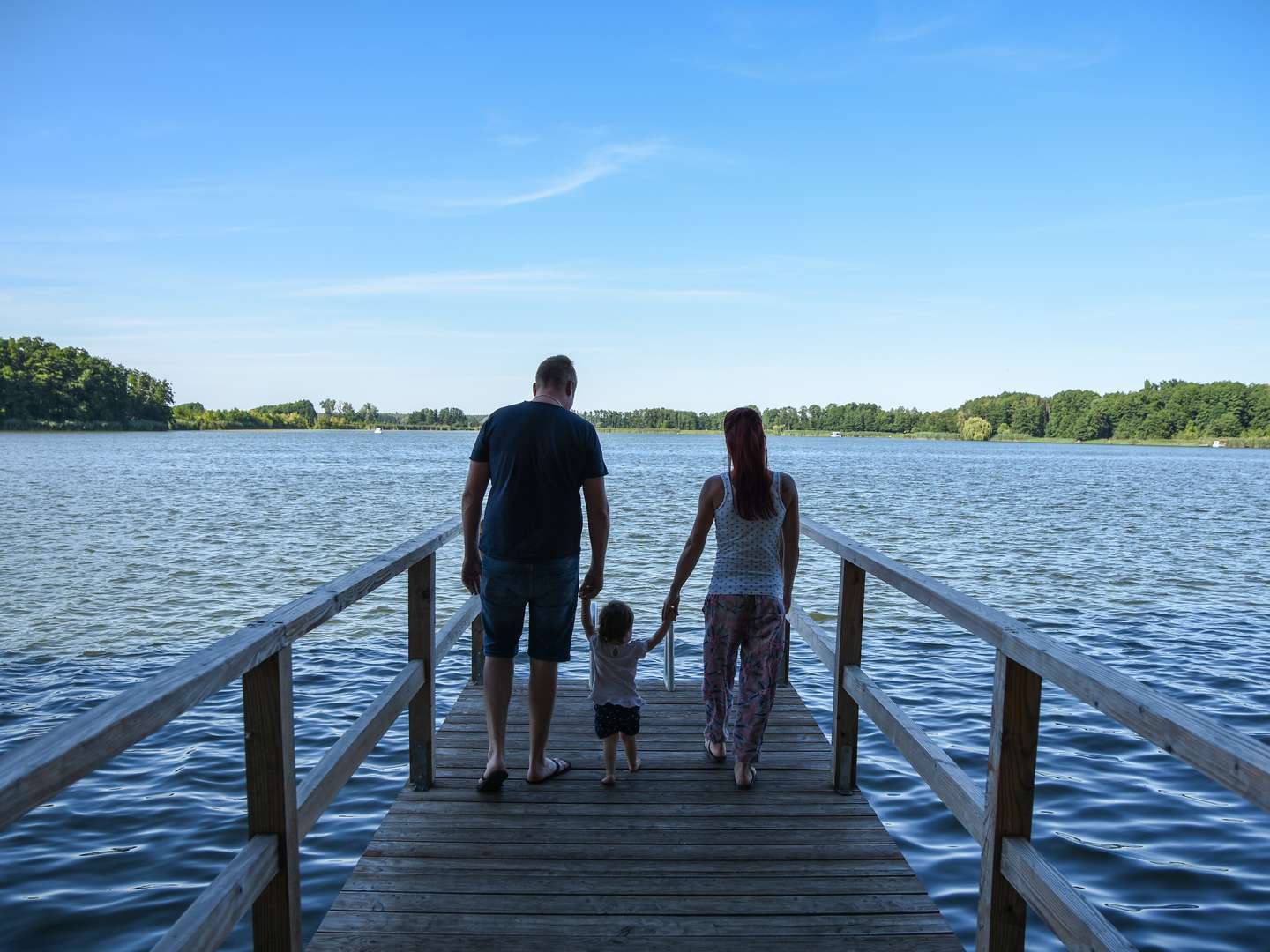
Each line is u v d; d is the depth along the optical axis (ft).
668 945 9.46
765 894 10.53
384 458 256.32
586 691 19.27
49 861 16.08
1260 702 26.58
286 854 7.80
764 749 15.38
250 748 7.75
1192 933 13.73
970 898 14.60
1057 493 131.54
